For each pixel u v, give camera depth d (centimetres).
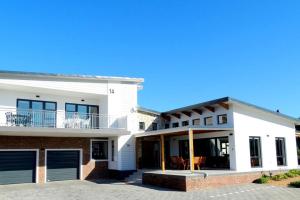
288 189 1717
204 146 2405
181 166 2300
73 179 2314
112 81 2436
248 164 2188
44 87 2156
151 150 2725
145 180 2038
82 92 2300
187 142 2491
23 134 2095
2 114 2091
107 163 2466
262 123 2323
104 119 2398
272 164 2330
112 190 1772
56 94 2338
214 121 2320
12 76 2053
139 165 2505
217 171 1989
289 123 2508
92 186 1958
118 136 2383
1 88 2136
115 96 2430
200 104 2341
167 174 1850
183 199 1468
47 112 2236
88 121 2331
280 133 2433
